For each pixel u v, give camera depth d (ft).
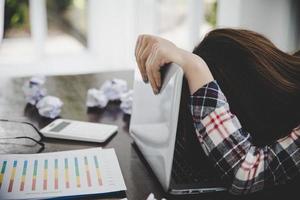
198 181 2.33
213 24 8.77
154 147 2.45
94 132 3.06
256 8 7.78
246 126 2.46
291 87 2.41
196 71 2.36
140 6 8.59
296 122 2.44
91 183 2.26
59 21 8.92
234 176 2.25
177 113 2.17
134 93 3.01
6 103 3.78
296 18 8.01
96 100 3.72
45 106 3.44
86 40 9.29
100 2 8.71
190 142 2.52
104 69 9.07
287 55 2.54
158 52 2.40
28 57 8.72
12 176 2.30
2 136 2.99
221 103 2.32
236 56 2.47
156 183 2.38
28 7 8.51
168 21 9.02
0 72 8.33
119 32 8.82
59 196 2.11
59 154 2.62
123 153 2.78
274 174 2.29
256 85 2.43
